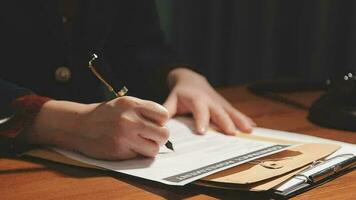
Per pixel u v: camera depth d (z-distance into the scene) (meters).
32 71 1.02
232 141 0.77
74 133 0.72
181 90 0.97
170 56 1.17
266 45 1.88
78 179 0.63
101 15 1.09
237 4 1.83
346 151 0.72
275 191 0.57
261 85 1.28
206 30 1.84
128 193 0.58
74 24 1.07
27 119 0.75
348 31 1.74
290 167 0.62
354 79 0.95
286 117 1.00
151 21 1.22
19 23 0.99
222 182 0.58
